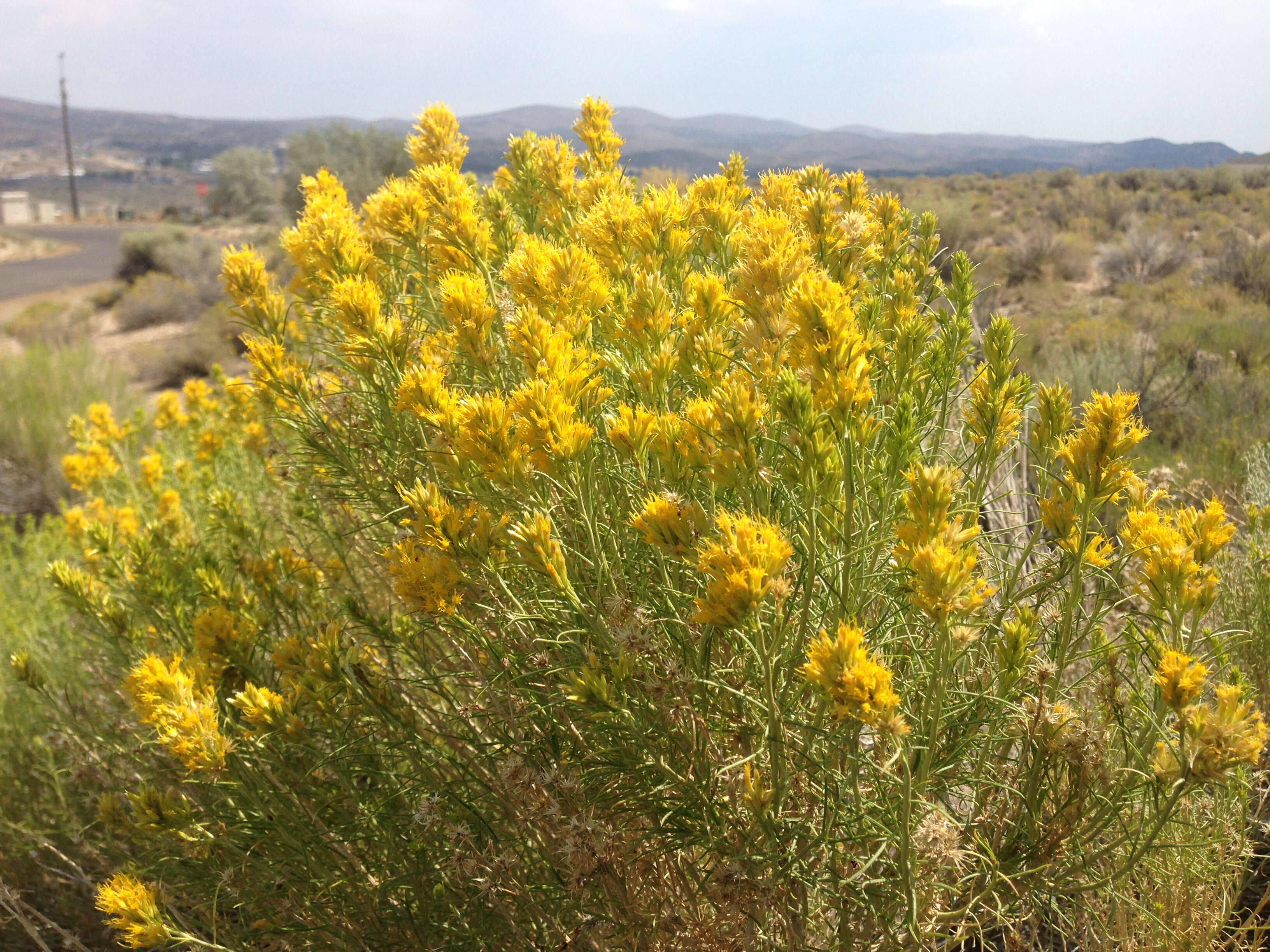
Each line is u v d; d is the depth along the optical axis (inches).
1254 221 934.4
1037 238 788.6
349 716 74.7
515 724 68.8
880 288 86.8
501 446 56.0
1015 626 58.4
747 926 61.2
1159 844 58.8
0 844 116.1
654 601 64.8
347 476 88.0
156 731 70.5
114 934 105.2
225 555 110.8
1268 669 97.9
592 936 67.3
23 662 102.3
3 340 982.4
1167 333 407.2
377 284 94.5
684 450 56.8
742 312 71.2
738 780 60.9
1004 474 116.1
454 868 72.9
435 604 59.6
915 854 53.9
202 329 736.3
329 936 75.9
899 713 59.1
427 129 104.6
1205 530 60.4
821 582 61.4
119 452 187.2
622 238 77.5
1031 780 64.4
